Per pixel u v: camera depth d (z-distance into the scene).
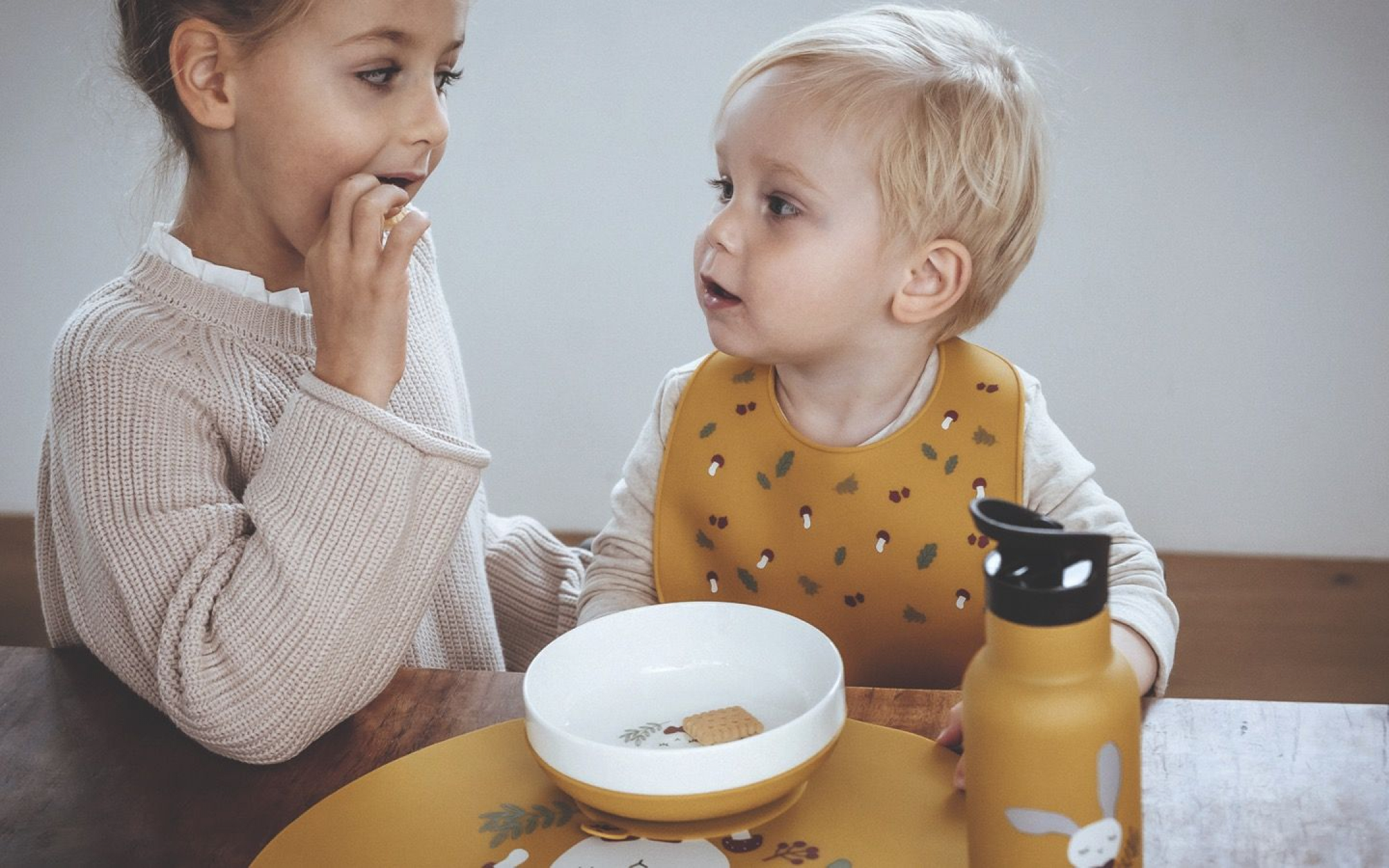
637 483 1.10
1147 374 2.46
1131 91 2.31
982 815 0.55
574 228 2.53
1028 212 1.01
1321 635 2.31
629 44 2.41
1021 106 0.99
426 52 0.93
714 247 0.97
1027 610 0.52
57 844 0.71
